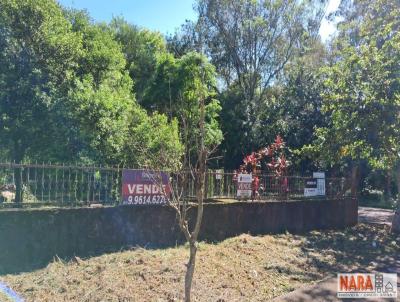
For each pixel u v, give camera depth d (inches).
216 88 1110.4
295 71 1023.6
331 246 398.6
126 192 335.6
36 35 492.1
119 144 482.9
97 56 573.6
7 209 279.7
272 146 691.4
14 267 265.7
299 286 262.7
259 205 439.8
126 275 248.2
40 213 288.4
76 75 552.7
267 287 254.5
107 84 595.2
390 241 445.1
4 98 469.1
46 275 247.9
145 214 342.6
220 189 429.7
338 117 523.8
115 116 517.0
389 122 485.7
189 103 711.7
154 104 793.6
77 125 481.7
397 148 492.4
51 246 291.7
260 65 1135.0
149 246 337.7
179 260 287.0
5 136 480.7
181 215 205.2
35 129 479.5
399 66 473.1
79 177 320.8
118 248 317.1
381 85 482.9
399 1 542.9
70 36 529.3
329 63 1034.7
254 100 1135.6
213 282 250.4
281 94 1056.8
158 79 795.4
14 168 320.2
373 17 582.6
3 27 469.1
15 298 209.5
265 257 325.1
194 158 470.0
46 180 306.8
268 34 1108.5
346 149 534.0
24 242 280.2
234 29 1112.8
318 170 820.0
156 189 350.3
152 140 488.4
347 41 771.4
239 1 1102.4
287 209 469.7
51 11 522.0
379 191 1206.9
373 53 500.1
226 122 1017.5
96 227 315.0
